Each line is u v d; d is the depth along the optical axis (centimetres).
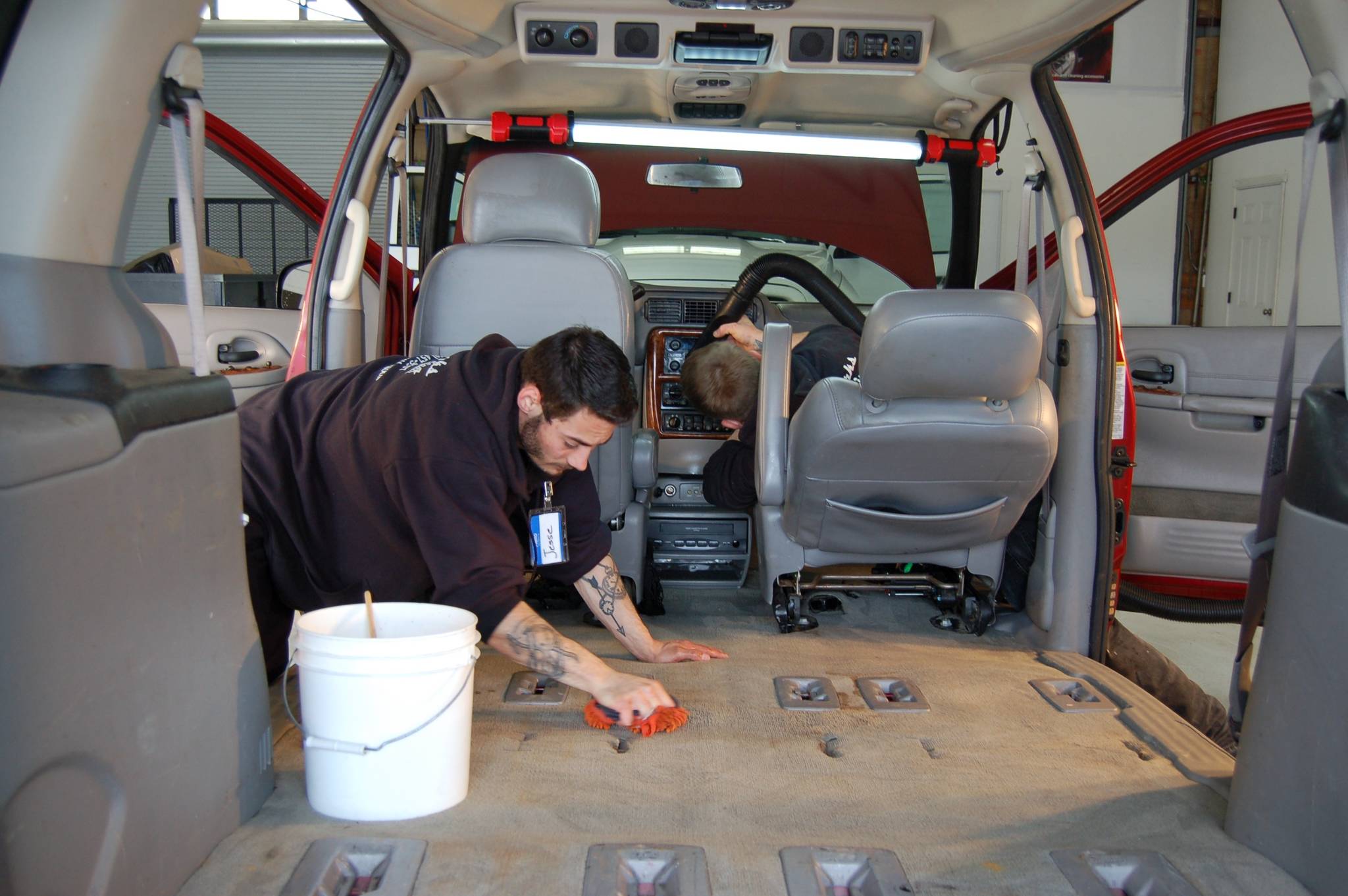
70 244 105
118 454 99
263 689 138
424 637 130
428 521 158
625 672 207
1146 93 1010
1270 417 300
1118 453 239
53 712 89
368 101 246
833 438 208
